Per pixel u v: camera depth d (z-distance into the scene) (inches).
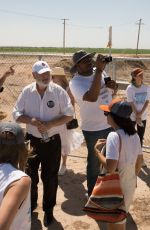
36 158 183.2
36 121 173.6
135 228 188.7
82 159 283.9
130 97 261.9
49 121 177.0
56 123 176.7
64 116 179.6
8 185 86.8
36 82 175.8
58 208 208.8
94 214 139.1
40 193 225.8
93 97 177.0
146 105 264.7
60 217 199.0
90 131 191.6
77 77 189.2
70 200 218.4
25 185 87.1
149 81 900.0
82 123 195.3
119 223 139.0
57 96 178.9
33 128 179.8
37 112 178.9
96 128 190.2
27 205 90.7
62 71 238.7
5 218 80.6
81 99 187.2
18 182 87.1
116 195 136.8
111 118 141.4
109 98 191.3
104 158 140.6
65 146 243.4
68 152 247.0
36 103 178.1
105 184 137.6
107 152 136.4
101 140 151.9
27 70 765.3
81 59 183.6
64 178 248.8
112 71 299.4
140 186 235.9
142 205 211.0
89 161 196.2
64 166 254.1
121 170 139.4
